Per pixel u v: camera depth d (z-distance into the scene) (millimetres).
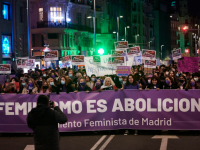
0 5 37062
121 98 9297
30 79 12570
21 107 9312
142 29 93500
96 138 9023
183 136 9148
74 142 8633
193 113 9125
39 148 5488
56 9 48312
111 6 70188
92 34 59375
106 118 9289
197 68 11703
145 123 9250
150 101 9219
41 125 5523
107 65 15703
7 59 37906
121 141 8648
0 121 9336
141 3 92812
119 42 18797
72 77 14117
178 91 9141
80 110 9266
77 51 53750
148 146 8125
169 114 9188
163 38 111812
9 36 38625
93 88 11828
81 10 54875
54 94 9258
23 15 42062
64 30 49031
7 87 11250
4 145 8547
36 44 49469
